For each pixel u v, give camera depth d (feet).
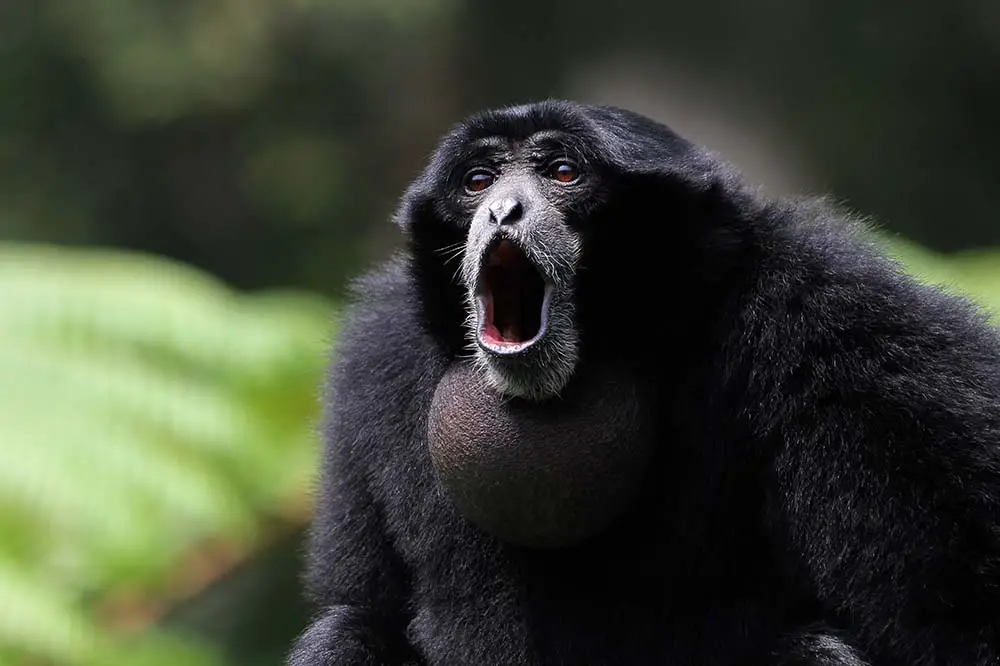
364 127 233.76
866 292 56.13
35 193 221.87
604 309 59.47
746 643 58.23
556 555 58.95
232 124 229.25
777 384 56.39
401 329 65.00
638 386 58.29
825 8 231.71
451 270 61.77
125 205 226.79
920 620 53.42
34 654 81.30
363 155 233.76
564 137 59.93
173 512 89.51
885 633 54.49
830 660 55.11
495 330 57.16
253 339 99.30
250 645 121.90
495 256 61.93
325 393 68.23
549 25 236.84
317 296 220.02
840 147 236.02
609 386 57.21
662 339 59.31
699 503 57.98
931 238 235.61
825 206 62.34
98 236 224.74
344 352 66.74
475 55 236.43
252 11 223.51
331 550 65.77
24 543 85.30
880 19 231.30
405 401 63.31
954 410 53.31
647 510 58.34
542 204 58.65
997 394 54.08
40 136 223.51
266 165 227.61
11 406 90.38
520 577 59.47
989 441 52.90
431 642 61.72
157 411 93.40
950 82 236.22
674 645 58.54
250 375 98.07
